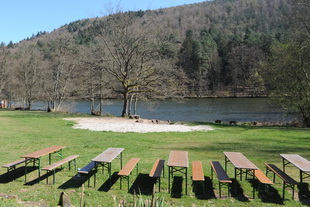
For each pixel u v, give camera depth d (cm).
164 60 2831
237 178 750
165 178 741
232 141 1386
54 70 3947
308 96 2353
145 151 1101
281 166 882
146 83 2822
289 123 2580
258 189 621
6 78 4359
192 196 617
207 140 1414
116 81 3139
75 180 714
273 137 1523
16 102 5481
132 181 710
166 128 1898
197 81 7856
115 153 743
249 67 7706
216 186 682
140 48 2772
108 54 2869
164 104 5778
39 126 1872
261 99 6275
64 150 1091
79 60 2998
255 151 1127
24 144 1205
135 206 350
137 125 2055
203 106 5222
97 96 3759
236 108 4728
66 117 2586
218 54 9112
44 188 650
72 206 486
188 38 8425
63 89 3734
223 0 18650
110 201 568
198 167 699
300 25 2359
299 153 1090
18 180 711
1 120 2212
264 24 12494
